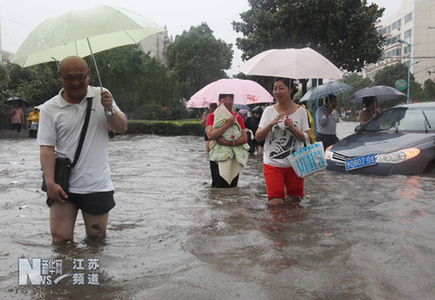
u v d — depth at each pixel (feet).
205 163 33.24
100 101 11.58
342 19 53.88
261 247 11.11
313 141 16.97
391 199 16.67
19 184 22.52
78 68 10.72
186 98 183.62
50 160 11.12
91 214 11.81
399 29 270.46
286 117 15.98
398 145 23.32
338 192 18.90
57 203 11.60
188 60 174.70
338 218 14.19
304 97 34.91
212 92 24.36
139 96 127.65
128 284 8.81
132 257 10.60
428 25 245.24
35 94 92.17
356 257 9.95
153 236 12.59
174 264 10.01
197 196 19.07
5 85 84.17
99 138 11.61
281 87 16.28
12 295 8.39
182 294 8.19
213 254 10.66
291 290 8.33
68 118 11.21
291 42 57.57
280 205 16.63
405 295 8.01
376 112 33.65
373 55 56.03
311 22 53.93
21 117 70.90
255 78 72.90
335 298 7.93
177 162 33.91
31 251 11.07
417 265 9.48
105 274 9.43
